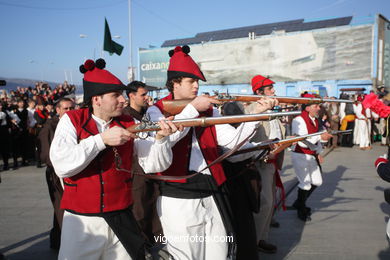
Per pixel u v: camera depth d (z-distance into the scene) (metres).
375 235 4.21
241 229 2.60
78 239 1.92
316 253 3.73
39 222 4.80
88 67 2.01
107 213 1.93
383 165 2.64
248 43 24.50
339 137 12.42
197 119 1.82
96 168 1.92
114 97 2.02
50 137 3.67
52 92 17.95
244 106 2.91
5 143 9.02
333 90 22.41
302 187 4.72
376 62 21.20
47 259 3.64
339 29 21.86
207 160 2.21
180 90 2.33
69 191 1.96
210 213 2.18
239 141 2.36
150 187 3.73
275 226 4.53
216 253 2.16
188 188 2.12
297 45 23.11
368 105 2.64
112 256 2.02
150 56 28.12
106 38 10.48
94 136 1.82
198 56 26.02
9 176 8.20
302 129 4.56
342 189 6.34
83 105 2.11
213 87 25.89
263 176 3.36
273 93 3.93
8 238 4.22
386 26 22.59
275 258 3.61
